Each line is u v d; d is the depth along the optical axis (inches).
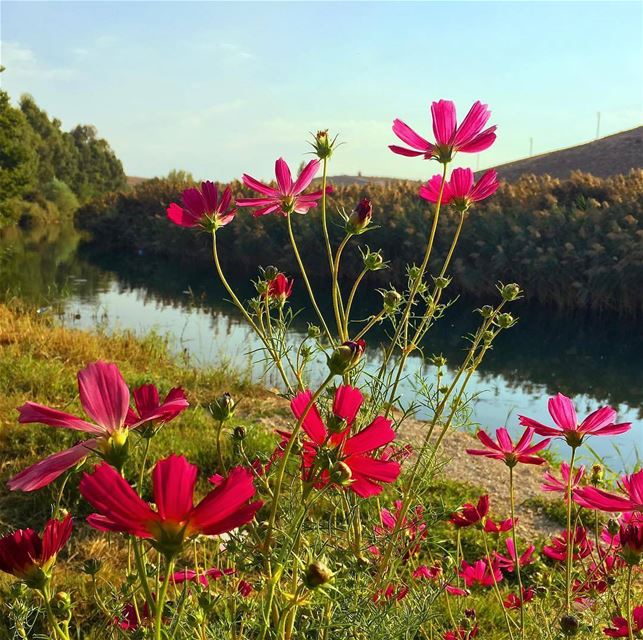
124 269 890.1
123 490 24.7
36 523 137.5
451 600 97.6
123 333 371.2
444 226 650.8
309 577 34.2
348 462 35.3
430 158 62.4
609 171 1424.7
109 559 118.6
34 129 2331.4
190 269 901.8
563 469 78.1
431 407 69.2
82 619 84.5
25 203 1779.0
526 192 705.6
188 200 64.3
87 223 1382.9
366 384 60.7
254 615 49.6
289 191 66.1
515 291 65.0
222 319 512.4
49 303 558.3
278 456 54.8
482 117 61.4
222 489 25.3
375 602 51.4
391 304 61.7
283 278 63.7
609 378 378.9
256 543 45.8
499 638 89.7
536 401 323.6
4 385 218.5
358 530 54.7
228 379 275.3
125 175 2910.9
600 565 75.7
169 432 183.6
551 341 479.5
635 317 544.7
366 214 61.5
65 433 175.8
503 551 141.3
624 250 548.7
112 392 30.5
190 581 53.1
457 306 605.9
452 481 181.2
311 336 62.2
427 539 77.5
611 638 66.0
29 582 36.8
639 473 44.0
